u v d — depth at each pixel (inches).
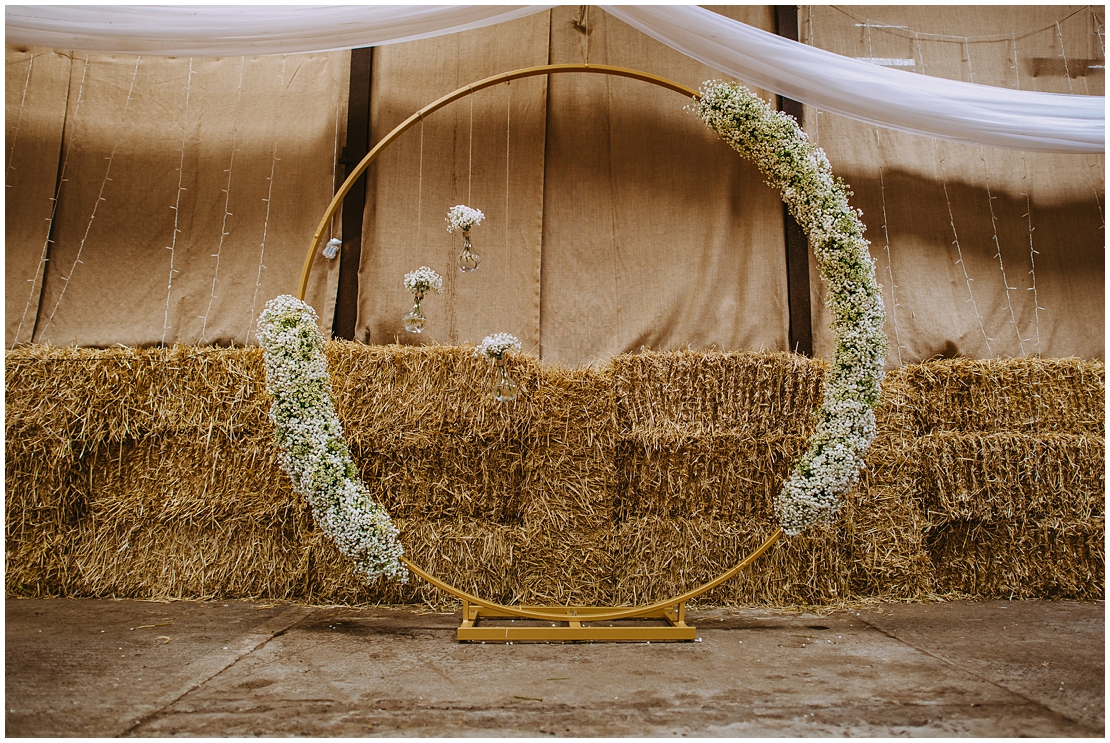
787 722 65.9
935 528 121.6
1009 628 100.0
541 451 110.7
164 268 140.7
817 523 98.7
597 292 140.7
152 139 144.1
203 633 94.0
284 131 144.5
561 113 145.3
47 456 112.7
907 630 98.9
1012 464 118.7
